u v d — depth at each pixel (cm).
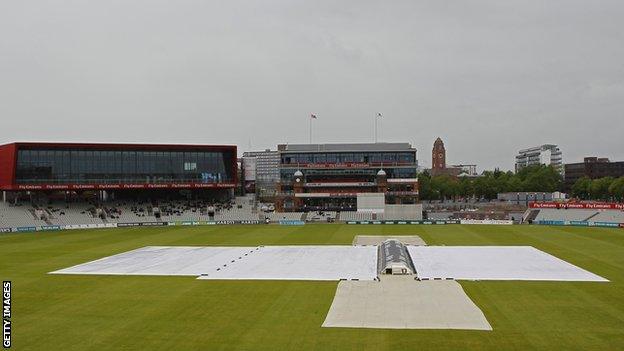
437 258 6612
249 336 3444
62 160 12450
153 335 3494
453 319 3784
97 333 3550
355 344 3259
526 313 3950
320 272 5709
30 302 4438
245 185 17312
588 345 3219
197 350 3189
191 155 13475
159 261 6588
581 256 6756
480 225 11706
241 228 11369
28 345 3312
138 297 4588
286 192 14700
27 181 12194
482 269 5819
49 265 6359
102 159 12769
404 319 3797
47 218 11944
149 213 12988
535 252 7131
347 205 14450
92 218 12294
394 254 6066
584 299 4391
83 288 4988
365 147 14962
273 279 5344
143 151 13100
